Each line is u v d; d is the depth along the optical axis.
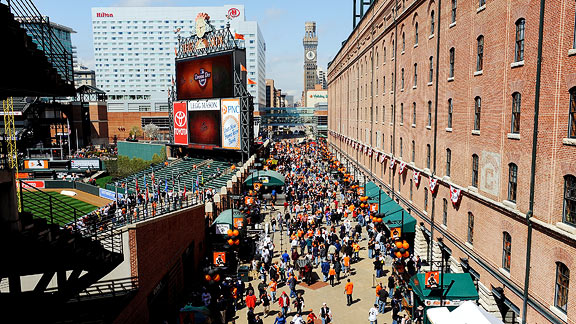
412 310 20.45
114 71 185.50
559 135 13.62
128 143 83.06
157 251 20.30
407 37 32.50
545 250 14.34
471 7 20.45
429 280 18.44
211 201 34.50
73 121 92.31
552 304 13.96
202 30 53.59
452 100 23.00
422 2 28.30
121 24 182.62
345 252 28.41
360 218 36.81
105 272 16.17
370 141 49.62
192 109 56.22
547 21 14.17
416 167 29.75
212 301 21.27
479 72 19.52
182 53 57.38
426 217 27.55
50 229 12.65
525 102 15.62
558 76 13.62
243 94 49.50
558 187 13.70
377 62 45.53
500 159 17.58
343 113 75.75
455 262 22.36
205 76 53.47
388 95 39.53
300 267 25.50
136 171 64.31
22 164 71.00
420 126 29.09
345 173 51.47
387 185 39.75
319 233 30.44
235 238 23.86
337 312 21.34
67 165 71.44
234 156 54.59
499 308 18.34
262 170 48.31
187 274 26.53
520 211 15.91
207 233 31.58
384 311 21.59
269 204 44.72
